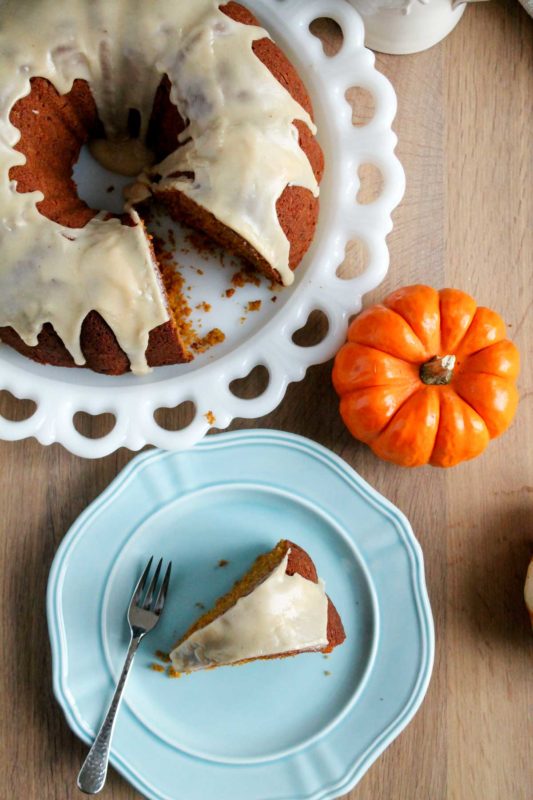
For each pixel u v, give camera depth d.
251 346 0.86
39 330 0.82
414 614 0.88
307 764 0.87
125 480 0.86
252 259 0.86
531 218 0.91
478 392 0.85
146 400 0.85
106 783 0.87
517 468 0.90
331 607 0.87
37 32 0.81
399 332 0.84
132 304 0.81
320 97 0.87
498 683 0.90
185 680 0.87
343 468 0.87
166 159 0.85
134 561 0.87
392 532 0.88
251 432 0.87
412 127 0.91
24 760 0.86
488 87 0.91
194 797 0.86
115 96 0.85
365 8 0.87
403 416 0.84
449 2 0.86
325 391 0.89
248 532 0.88
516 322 0.91
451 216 0.91
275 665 0.88
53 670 0.84
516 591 0.90
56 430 0.84
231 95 0.82
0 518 0.87
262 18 0.86
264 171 0.82
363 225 0.86
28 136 0.83
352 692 0.88
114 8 0.81
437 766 0.89
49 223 0.81
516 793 0.89
